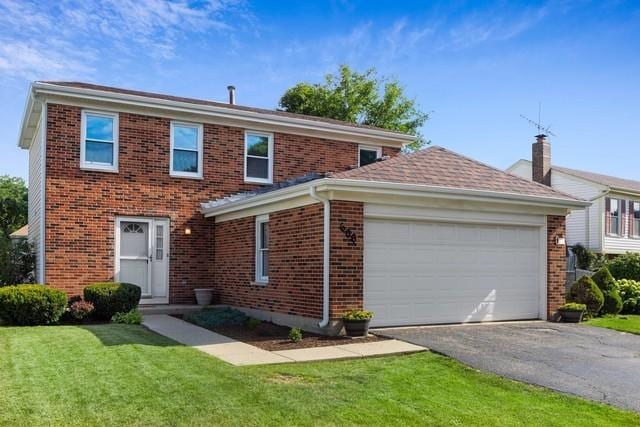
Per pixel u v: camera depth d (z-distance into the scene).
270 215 13.35
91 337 10.15
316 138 18.42
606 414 6.53
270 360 8.62
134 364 7.98
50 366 7.82
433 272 12.29
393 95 36.03
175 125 16.33
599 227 28.08
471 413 6.43
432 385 7.51
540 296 13.70
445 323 12.36
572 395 7.25
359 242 11.30
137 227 15.77
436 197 11.89
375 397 6.83
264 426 5.70
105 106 15.31
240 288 14.78
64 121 14.86
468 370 8.32
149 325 12.27
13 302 11.89
